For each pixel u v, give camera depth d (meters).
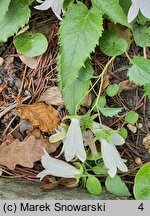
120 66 0.28
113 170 0.26
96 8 0.26
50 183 0.28
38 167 0.28
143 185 0.27
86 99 0.28
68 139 0.26
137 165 0.28
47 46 0.28
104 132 0.26
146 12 0.25
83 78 0.27
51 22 0.29
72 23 0.26
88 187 0.27
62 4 0.27
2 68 0.29
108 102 0.28
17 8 0.28
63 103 0.28
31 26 0.29
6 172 0.28
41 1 0.27
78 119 0.26
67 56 0.26
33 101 0.29
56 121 0.28
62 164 0.27
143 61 0.26
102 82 0.28
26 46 0.28
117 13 0.26
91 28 0.26
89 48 0.26
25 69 0.29
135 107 0.28
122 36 0.28
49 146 0.28
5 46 0.29
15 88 0.29
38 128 0.28
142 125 0.28
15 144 0.28
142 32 0.27
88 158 0.27
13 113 0.29
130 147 0.28
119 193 0.27
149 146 0.28
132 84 0.28
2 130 0.29
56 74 0.28
